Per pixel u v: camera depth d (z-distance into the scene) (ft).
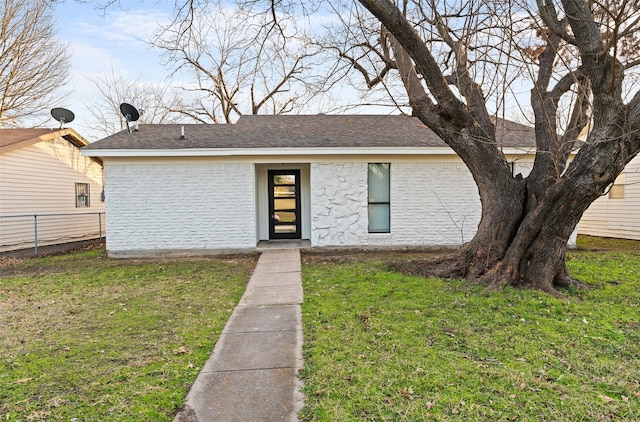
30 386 10.37
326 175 34.68
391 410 8.87
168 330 14.70
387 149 33.81
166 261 31.24
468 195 35.35
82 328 15.03
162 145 33.30
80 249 41.32
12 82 64.28
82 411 9.11
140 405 9.32
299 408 9.09
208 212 34.14
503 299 17.25
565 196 18.16
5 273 27.48
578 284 19.85
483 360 11.49
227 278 24.30
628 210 43.39
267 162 34.32
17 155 42.04
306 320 15.47
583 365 11.06
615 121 16.75
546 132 20.47
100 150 32.22
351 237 34.94
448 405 9.04
